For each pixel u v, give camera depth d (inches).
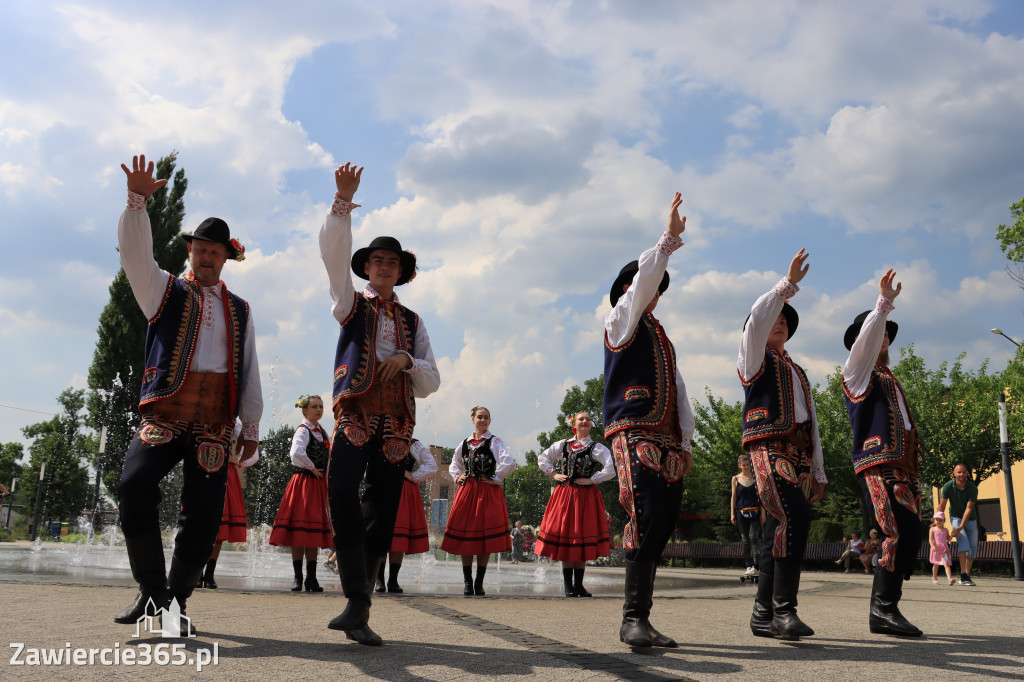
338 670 99.7
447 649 121.3
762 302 156.0
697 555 831.7
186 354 132.5
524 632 148.3
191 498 130.7
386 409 133.4
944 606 243.4
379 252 144.3
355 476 125.7
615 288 160.2
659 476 138.6
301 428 264.5
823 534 1093.8
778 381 160.9
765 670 111.7
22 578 237.3
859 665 118.0
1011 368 836.0
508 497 1168.8
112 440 1025.5
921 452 171.2
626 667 109.8
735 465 1283.2
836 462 1051.9
